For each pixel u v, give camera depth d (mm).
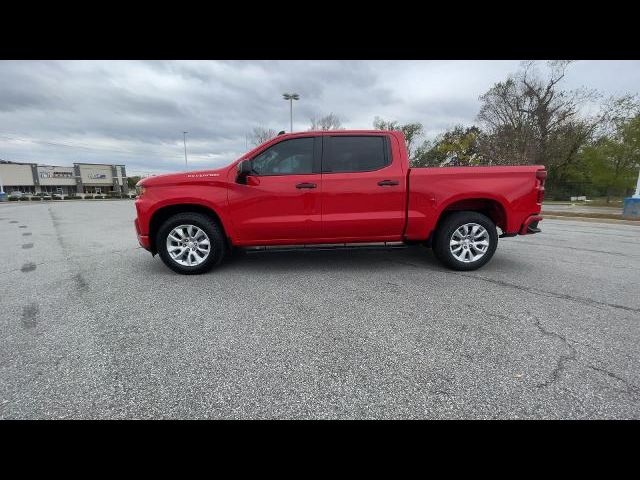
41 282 4254
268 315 3135
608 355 2402
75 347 2572
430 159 42062
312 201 4227
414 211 4289
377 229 4336
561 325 2885
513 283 4016
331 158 4270
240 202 4223
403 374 2195
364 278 4234
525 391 2012
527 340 2629
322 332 2791
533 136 25984
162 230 4316
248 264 4980
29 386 2094
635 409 1854
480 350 2484
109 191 70312
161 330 2850
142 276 4453
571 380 2111
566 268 4699
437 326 2885
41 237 8344
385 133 4363
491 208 4543
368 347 2545
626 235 8227
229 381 2137
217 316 3123
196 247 4422
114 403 1945
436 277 4262
